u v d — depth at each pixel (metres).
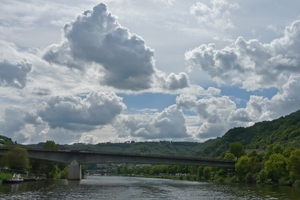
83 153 193.38
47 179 193.75
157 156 197.88
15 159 167.25
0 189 107.38
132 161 197.00
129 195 101.06
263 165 187.25
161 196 99.06
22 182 152.38
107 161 194.88
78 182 171.50
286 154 176.88
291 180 150.12
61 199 85.25
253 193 108.19
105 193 106.25
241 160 195.38
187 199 91.19
